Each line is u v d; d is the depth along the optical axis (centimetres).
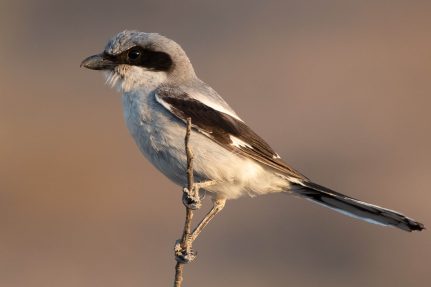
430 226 1428
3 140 1534
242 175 813
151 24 2258
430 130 1741
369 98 1856
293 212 1424
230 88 1877
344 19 2322
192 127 795
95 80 1869
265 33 2219
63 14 2280
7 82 1827
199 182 803
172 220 1395
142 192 1468
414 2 2436
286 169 821
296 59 2038
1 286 1216
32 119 1647
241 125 818
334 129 1723
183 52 848
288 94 1850
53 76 1889
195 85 832
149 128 802
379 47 2109
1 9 2262
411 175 1580
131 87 830
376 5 2441
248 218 1408
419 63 2000
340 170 1592
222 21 2305
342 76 1942
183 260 746
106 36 2156
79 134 1591
